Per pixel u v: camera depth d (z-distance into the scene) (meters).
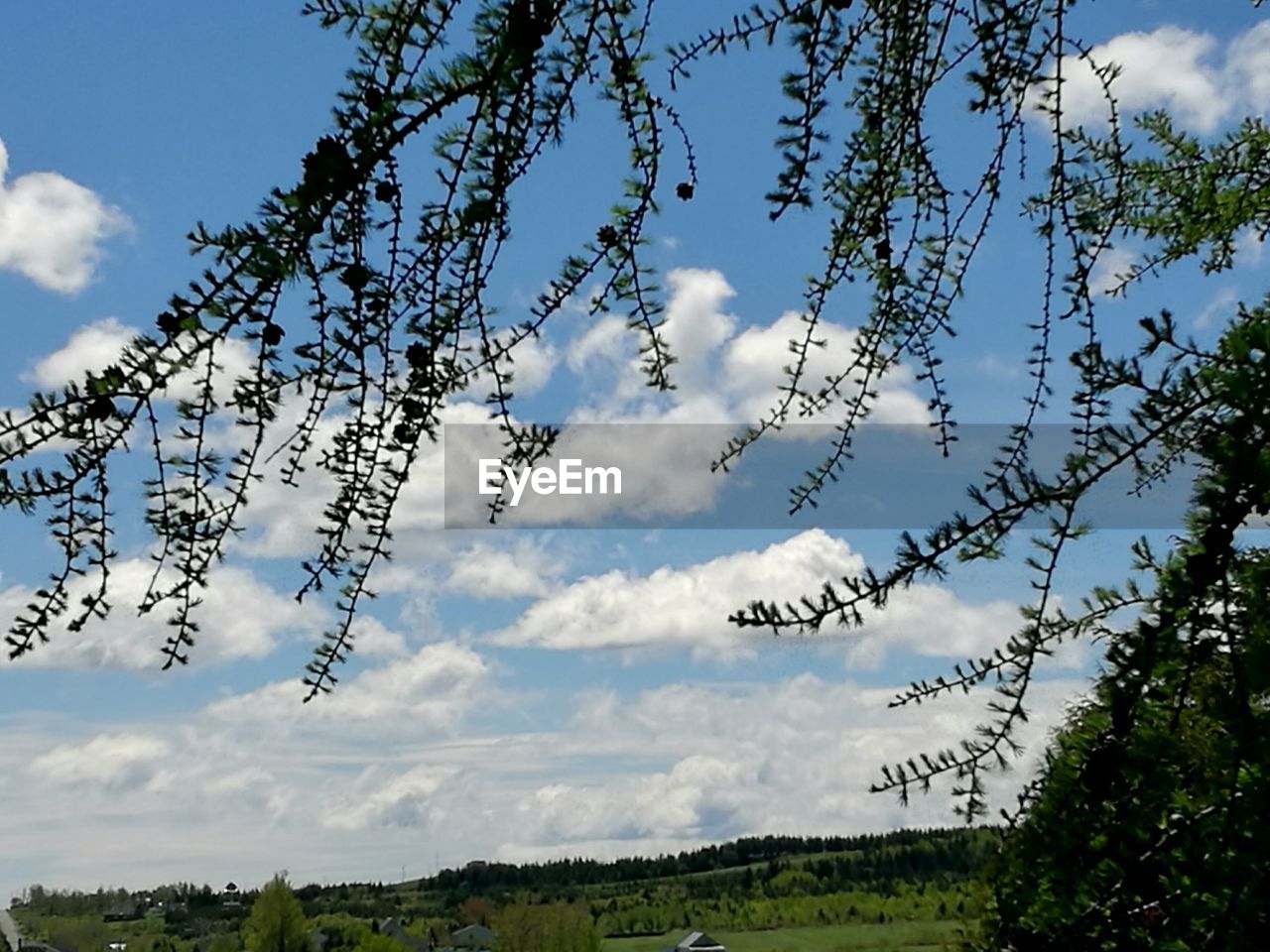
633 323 2.06
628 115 1.98
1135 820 1.51
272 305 1.61
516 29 1.66
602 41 1.89
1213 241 3.22
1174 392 1.71
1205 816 1.49
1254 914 1.42
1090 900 1.51
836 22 1.94
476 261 1.81
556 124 1.83
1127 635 1.55
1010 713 1.63
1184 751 1.52
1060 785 1.56
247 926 56.56
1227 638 1.53
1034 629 1.68
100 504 1.56
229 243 1.56
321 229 1.58
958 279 2.31
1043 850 1.53
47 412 1.52
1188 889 1.48
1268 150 3.08
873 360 2.36
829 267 2.34
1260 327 1.56
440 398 1.79
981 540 1.68
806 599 1.67
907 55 2.09
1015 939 1.53
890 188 2.25
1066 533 1.67
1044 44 2.12
